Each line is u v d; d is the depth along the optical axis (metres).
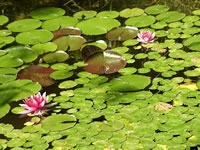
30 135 3.31
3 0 5.77
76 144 3.16
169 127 3.25
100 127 3.32
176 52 4.30
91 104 3.62
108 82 3.92
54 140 3.23
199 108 3.45
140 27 4.88
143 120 3.36
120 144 3.11
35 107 3.60
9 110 3.67
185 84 3.78
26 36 4.84
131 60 4.24
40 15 5.32
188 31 4.66
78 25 5.01
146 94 3.68
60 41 4.70
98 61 4.23
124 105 3.57
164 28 4.79
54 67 4.25
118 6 5.44
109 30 4.85
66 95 3.79
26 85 3.97
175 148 3.03
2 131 3.39
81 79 4.00
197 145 3.06
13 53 4.52
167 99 3.59
